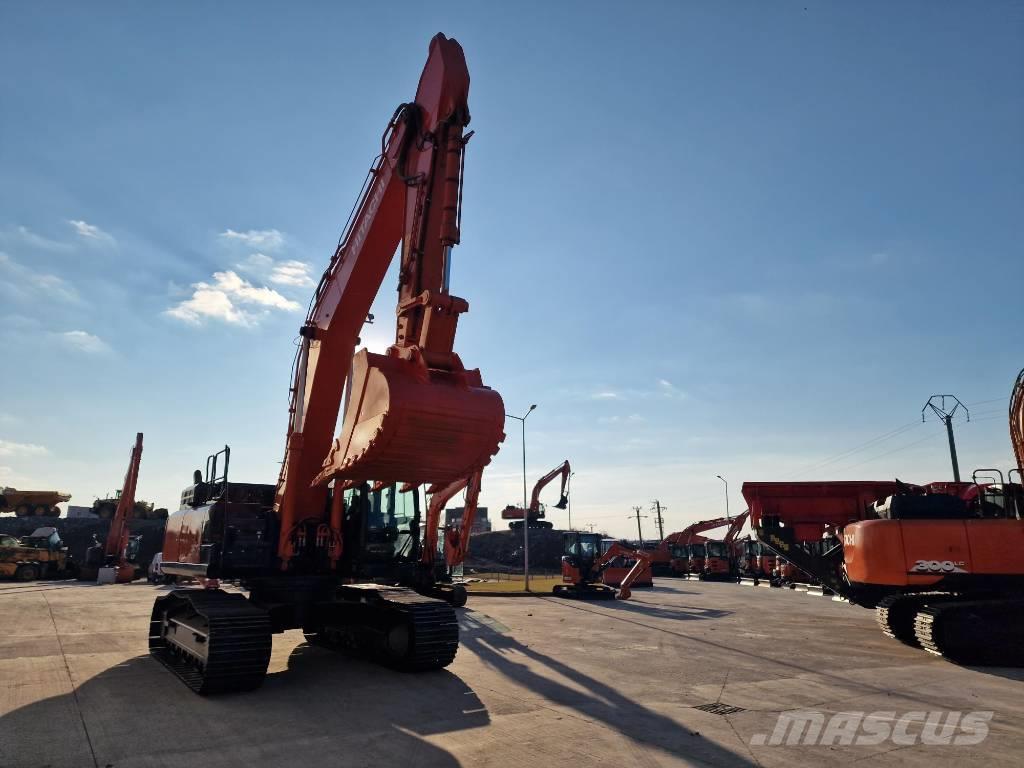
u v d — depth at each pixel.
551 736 6.61
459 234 8.00
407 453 7.21
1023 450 13.03
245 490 11.42
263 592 10.25
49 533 39.56
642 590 33.53
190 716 7.30
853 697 8.55
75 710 7.56
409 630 9.80
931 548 12.44
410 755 5.97
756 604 24.38
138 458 38.97
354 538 11.00
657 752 6.11
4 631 14.65
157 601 11.27
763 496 19.45
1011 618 11.21
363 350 7.80
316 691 8.59
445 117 8.40
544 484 36.47
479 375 7.88
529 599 26.08
